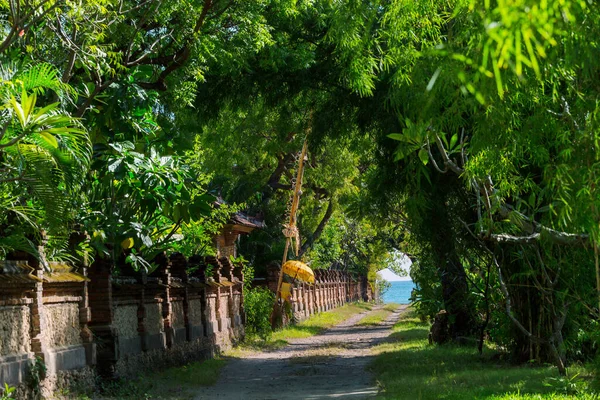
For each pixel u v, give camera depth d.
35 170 8.91
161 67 16.72
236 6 15.08
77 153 9.18
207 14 14.98
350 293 79.38
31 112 8.29
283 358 24.94
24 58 10.53
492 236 8.70
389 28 8.27
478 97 3.31
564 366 13.77
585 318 14.87
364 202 19.23
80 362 14.19
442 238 16.36
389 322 50.94
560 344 13.42
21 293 11.95
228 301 29.48
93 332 15.44
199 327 24.16
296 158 39.56
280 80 19.84
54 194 9.14
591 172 5.11
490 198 8.69
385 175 17.11
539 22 2.98
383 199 17.48
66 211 9.36
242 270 32.41
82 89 12.13
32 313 12.41
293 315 42.81
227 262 29.75
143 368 17.78
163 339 19.80
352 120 19.55
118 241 13.34
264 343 31.23
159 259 20.30
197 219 13.48
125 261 16.56
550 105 6.79
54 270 13.59
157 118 13.80
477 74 3.55
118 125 12.73
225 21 15.48
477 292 21.97
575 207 5.27
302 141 34.88
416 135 6.28
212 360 22.98
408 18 7.44
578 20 4.12
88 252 14.43
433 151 14.68
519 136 6.23
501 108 5.66
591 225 5.23
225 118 32.94
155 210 14.18
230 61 16.58
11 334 11.71
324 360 23.16
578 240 7.60
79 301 14.62
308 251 48.59
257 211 43.47
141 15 13.79
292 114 23.91
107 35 12.67
